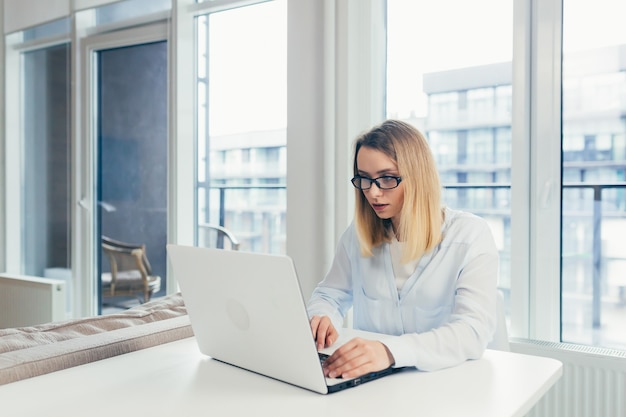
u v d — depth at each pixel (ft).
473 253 4.95
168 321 5.13
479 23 8.29
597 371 6.97
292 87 9.32
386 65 9.12
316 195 9.19
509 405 3.42
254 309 3.70
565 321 7.83
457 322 4.45
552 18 7.68
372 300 5.36
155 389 3.67
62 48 12.53
